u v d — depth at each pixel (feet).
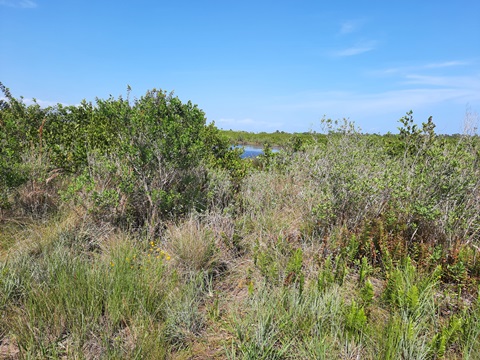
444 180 14.87
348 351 8.95
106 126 19.39
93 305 10.69
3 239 16.37
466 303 11.03
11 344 9.59
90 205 17.46
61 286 11.03
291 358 9.01
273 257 14.35
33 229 17.04
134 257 13.96
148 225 17.13
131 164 18.24
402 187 15.47
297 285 12.18
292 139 29.96
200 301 12.32
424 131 18.58
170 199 17.58
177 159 18.20
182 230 15.65
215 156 26.96
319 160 19.83
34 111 25.18
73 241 15.80
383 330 9.38
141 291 11.37
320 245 15.16
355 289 12.07
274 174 24.47
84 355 9.12
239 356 9.21
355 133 22.33
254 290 12.09
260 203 19.63
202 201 19.40
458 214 14.53
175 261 14.38
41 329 9.90
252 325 10.08
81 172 22.68
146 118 17.43
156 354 9.00
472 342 8.79
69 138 24.08
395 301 10.53
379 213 15.94
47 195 19.72
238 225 17.43
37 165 20.59
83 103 26.07
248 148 86.28
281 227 17.26
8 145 20.29
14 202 19.31
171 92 18.76
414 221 15.14
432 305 10.38
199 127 18.92
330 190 16.38
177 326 10.55
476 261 12.53
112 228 16.78
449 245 13.70
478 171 15.26
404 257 12.89
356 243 13.75
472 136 17.17
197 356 9.53
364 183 15.47
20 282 12.07
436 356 8.55
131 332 9.99
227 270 14.48
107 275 12.08
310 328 9.72
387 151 22.74
